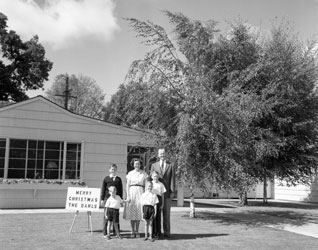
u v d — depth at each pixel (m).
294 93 17.88
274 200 26.36
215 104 12.89
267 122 18.27
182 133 12.59
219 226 12.09
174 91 13.47
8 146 15.66
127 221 12.58
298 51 19.22
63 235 9.71
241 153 13.77
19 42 40.34
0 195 15.26
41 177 16.05
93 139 16.94
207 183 13.59
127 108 14.45
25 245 8.45
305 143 19.22
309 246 9.21
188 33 14.27
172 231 10.88
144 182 9.93
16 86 41.03
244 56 18.03
